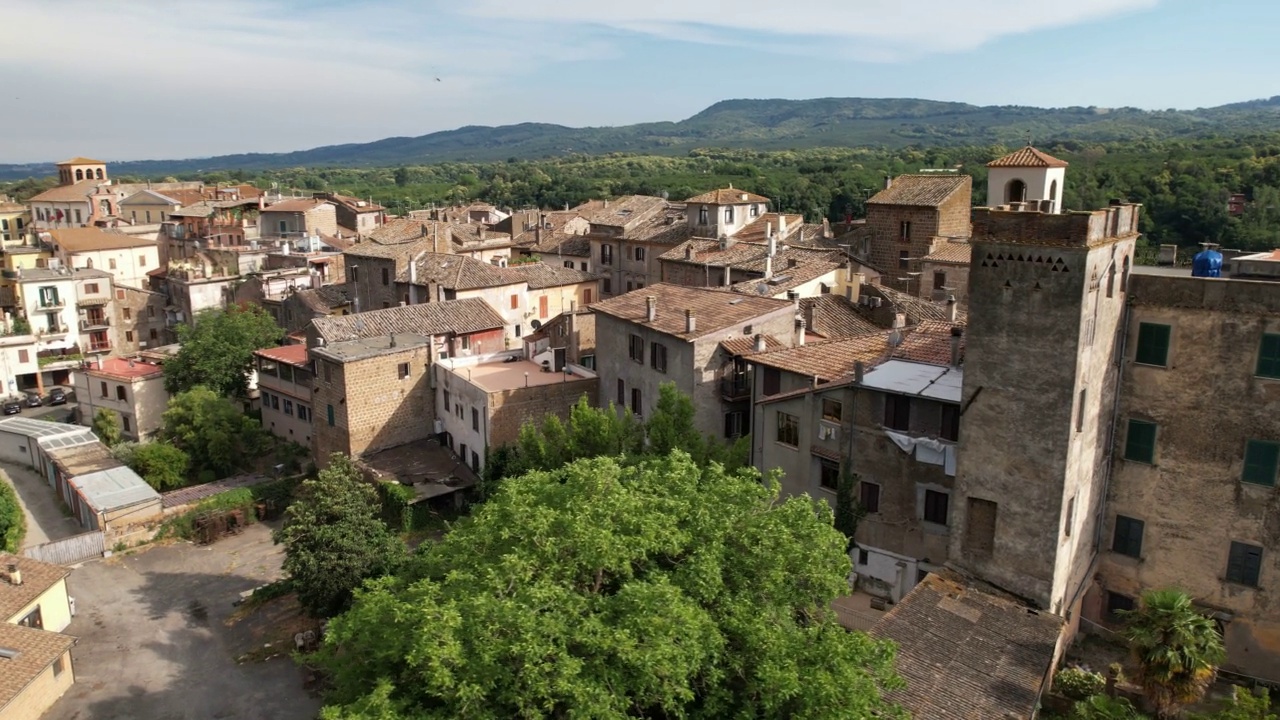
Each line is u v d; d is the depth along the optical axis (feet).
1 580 145.18
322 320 207.31
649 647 69.77
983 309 100.22
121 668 140.15
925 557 119.03
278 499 198.90
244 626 151.94
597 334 185.57
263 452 226.99
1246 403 102.01
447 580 83.35
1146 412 109.19
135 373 251.60
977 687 89.10
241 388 255.29
